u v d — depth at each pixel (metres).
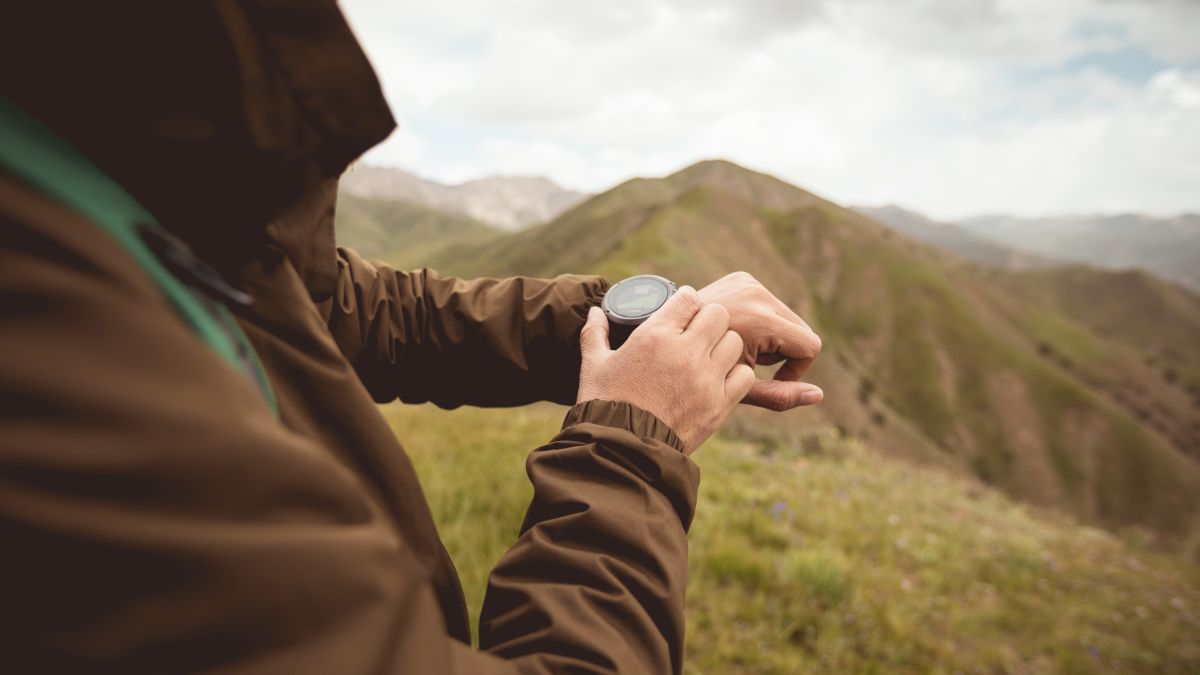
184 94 0.44
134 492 0.26
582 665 0.52
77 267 0.29
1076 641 4.49
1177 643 4.86
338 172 0.60
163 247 0.39
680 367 0.78
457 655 0.46
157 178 0.46
